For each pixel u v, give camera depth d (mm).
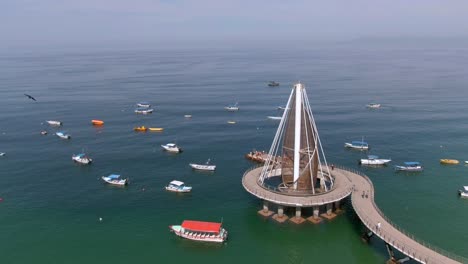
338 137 191375
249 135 197125
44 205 120812
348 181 116562
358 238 101562
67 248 98188
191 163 156875
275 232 104562
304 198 105125
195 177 143250
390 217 113000
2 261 92812
